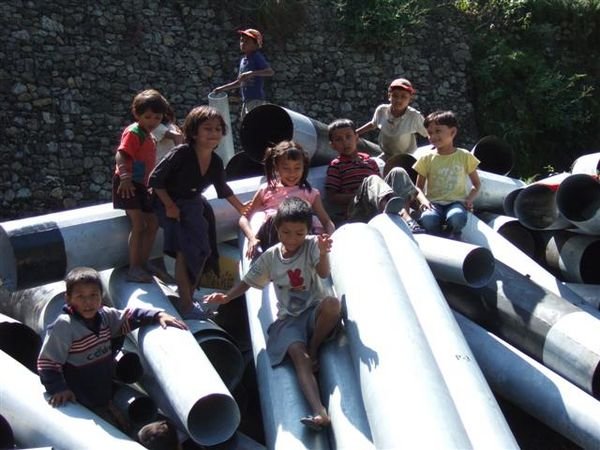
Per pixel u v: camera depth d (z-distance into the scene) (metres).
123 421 3.37
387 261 3.60
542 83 13.33
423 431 2.70
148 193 4.03
